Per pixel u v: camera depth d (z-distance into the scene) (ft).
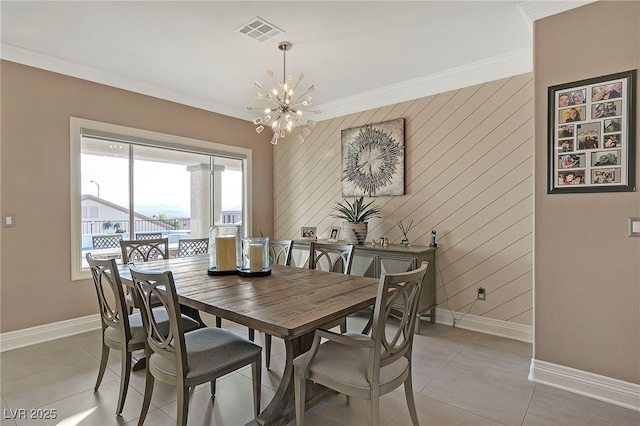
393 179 12.59
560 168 7.29
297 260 13.84
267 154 16.90
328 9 7.68
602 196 6.85
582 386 7.07
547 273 7.50
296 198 16.11
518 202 10.17
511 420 6.24
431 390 7.29
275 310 5.19
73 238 10.71
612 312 6.79
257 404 6.18
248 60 10.27
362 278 7.49
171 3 7.41
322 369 5.38
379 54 9.93
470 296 11.04
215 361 5.64
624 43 6.57
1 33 8.66
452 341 10.02
